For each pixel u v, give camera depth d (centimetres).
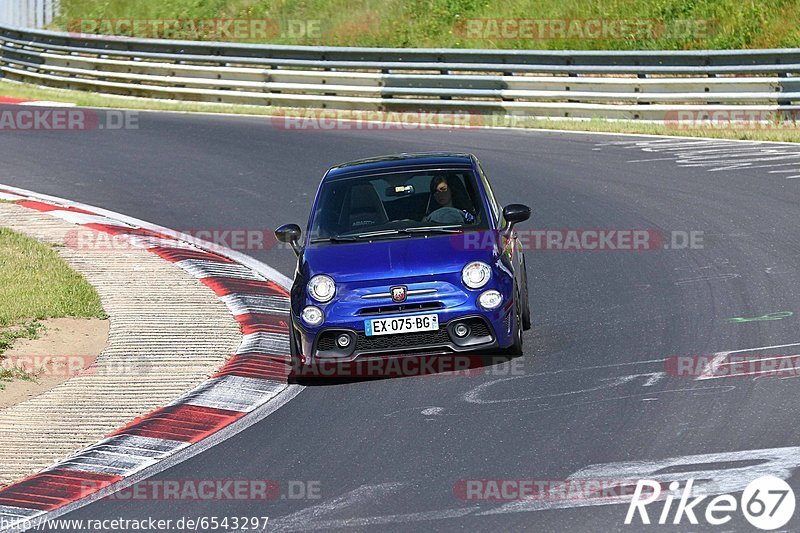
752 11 9138
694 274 3816
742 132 6481
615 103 7369
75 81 9469
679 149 6181
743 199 4906
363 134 7106
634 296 3622
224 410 2825
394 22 10462
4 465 2527
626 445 2269
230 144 7012
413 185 3241
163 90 8875
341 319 2902
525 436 2386
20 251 4534
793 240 4131
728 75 7019
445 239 3041
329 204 3247
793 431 2255
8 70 10225
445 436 2441
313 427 2611
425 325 2877
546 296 3750
